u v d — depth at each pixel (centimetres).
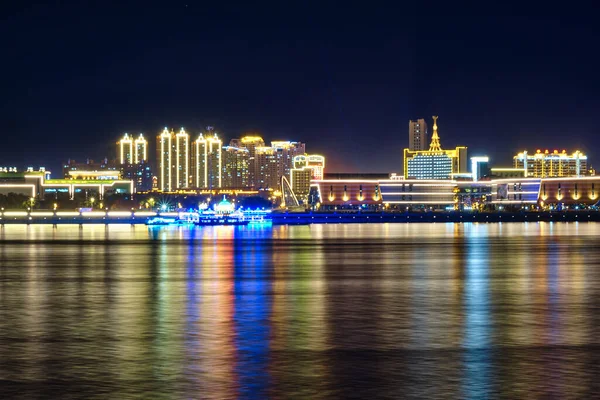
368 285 10281
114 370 5003
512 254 16750
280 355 5459
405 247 19688
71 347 5759
